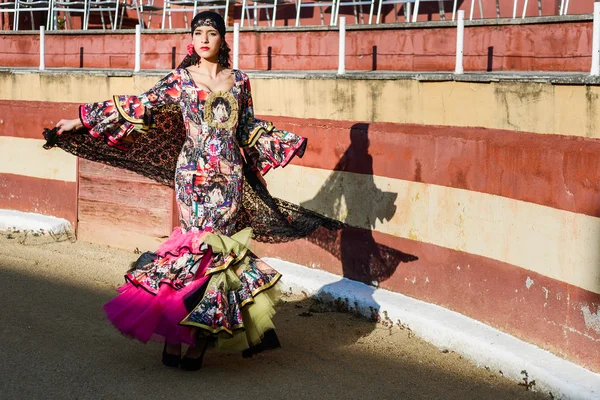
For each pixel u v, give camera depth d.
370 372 5.77
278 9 12.57
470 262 6.40
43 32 10.59
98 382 5.43
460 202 6.49
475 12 10.66
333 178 7.65
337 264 7.69
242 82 5.89
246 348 5.64
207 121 5.70
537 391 5.33
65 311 6.93
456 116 6.70
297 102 8.02
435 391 5.43
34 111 10.00
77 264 8.52
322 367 5.85
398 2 10.12
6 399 5.09
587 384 5.05
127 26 14.63
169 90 5.74
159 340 5.64
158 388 5.36
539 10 9.90
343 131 7.53
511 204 5.98
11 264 8.36
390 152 7.12
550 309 5.61
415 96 7.03
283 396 5.29
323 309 7.21
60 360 5.79
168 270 5.54
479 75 6.43
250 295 5.61
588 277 5.27
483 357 5.82
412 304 6.78
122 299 5.60
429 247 6.80
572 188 5.41
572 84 5.59
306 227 6.45
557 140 5.68
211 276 5.50
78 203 9.50
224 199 5.69
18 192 10.23
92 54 11.23
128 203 9.14
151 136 6.02
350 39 8.80
